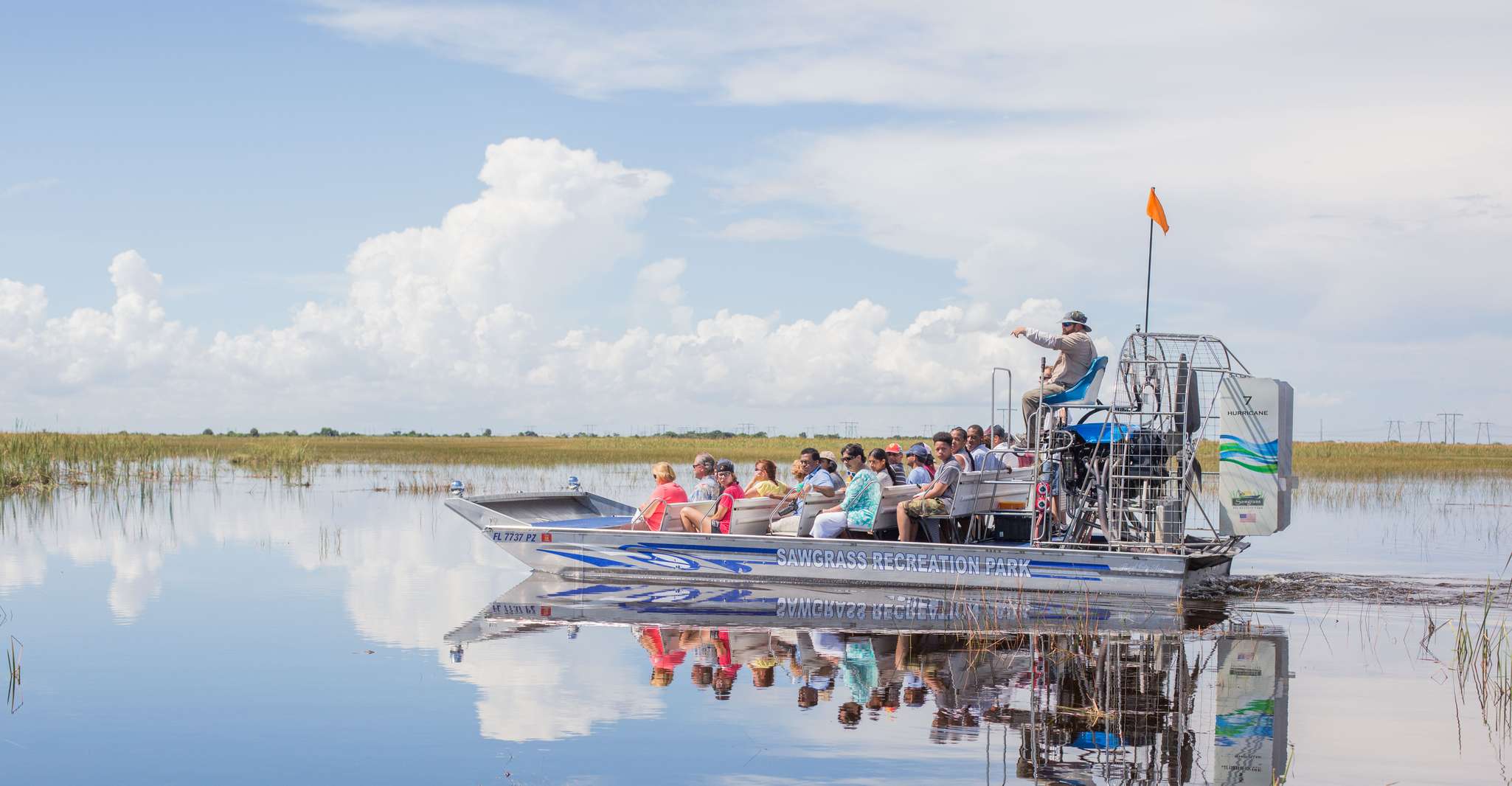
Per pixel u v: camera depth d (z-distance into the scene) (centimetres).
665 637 946
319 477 3030
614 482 2872
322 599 1122
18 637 925
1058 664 849
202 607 1068
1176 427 1173
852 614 1066
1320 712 714
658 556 1272
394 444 6450
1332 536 1758
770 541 1243
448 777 586
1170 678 808
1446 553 1533
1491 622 1021
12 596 1120
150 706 720
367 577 1269
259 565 1348
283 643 908
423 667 825
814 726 677
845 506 1273
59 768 602
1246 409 1159
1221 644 923
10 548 1473
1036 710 712
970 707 721
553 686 771
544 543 1305
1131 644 927
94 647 888
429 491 2511
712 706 720
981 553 1190
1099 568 1152
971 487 1266
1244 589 1219
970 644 919
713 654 879
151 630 955
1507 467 3988
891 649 905
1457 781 584
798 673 813
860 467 1304
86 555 1411
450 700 734
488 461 4128
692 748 632
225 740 648
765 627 993
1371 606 1127
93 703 727
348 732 663
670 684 777
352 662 841
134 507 2070
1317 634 973
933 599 1155
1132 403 1170
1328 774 593
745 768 598
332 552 1465
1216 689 770
